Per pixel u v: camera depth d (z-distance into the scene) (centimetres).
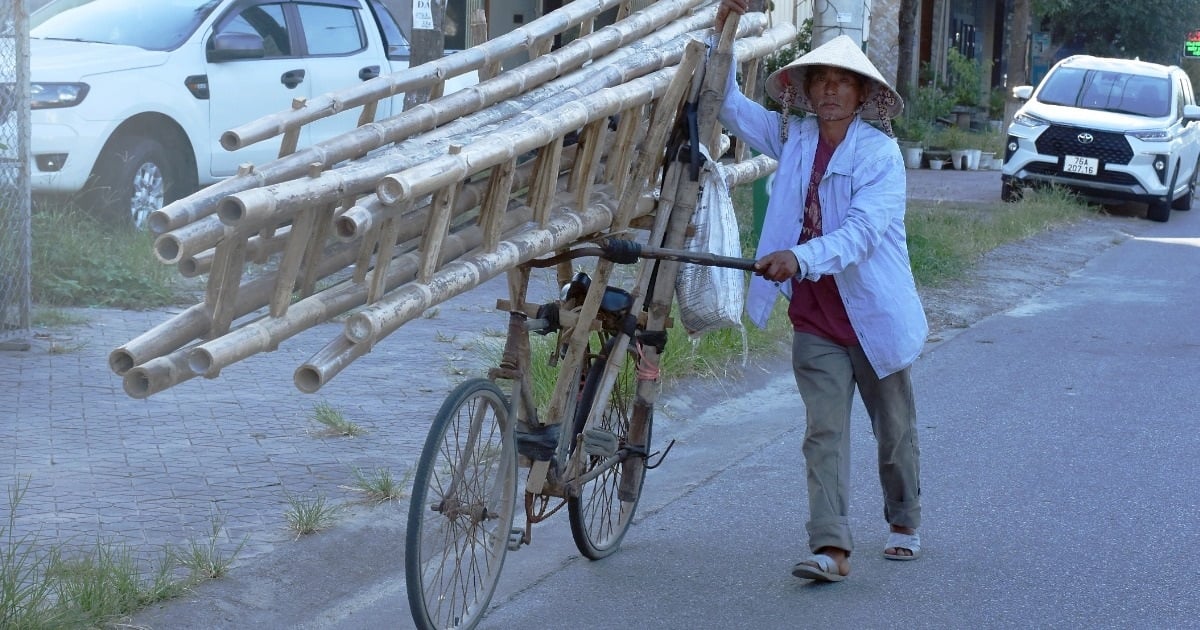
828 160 441
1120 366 823
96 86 882
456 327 807
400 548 473
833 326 445
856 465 609
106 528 452
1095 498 559
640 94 431
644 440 483
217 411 604
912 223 1281
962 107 2745
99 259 815
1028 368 815
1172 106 1688
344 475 527
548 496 443
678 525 524
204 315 334
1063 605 444
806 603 444
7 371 641
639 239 960
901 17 2308
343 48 1082
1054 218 1513
